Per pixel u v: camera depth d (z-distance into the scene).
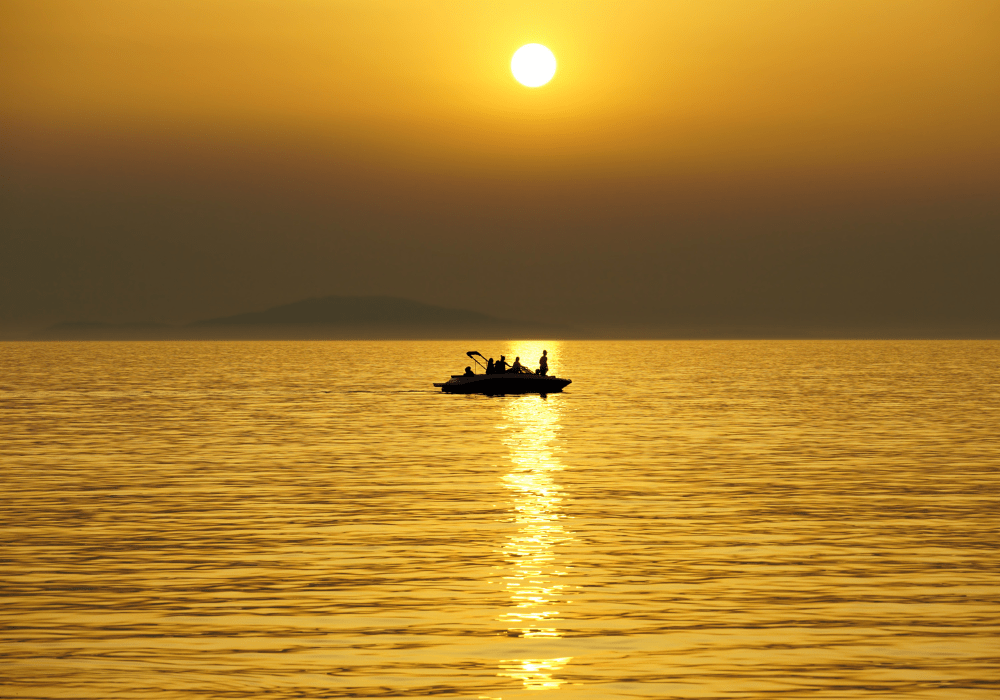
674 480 124.75
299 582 73.50
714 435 184.75
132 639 60.59
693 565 78.62
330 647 59.16
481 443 171.12
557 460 146.00
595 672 55.03
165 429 197.62
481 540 87.75
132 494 112.88
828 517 98.75
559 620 64.31
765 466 138.50
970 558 80.94
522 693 52.06
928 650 58.50
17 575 75.44
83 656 57.59
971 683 53.28
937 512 101.50
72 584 72.94
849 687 52.75
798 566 78.31
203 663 56.41
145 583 73.19
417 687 52.88
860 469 135.25
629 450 159.62
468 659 57.09
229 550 83.81
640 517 98.69
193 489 116.81
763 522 96.00
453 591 71.06
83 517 98.44
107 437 180.75
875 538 88.62
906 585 72.62
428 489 117.12
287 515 99.62
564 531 91.56
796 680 53.78
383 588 71.81
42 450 159.00
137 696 51.66
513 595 70.00
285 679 54.00
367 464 141.12
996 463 141.38
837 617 64.88
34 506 104.75
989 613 65.69
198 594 70.31
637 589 71.62
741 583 73.19
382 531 91.62
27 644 59.62
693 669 55.50
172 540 87.75
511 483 122.12
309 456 151.12
